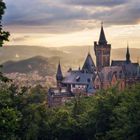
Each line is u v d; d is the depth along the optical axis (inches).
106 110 3518.7
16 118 982.4
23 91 3112.7
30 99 3383.4
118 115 3002.0
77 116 4333.2
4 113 973.2
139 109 2687.0
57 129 3799.2
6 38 970.7
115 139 2839.6
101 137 3353.8
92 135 3710.6
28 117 3132.4
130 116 2684.5
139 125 2618.1
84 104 4643.2
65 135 3838.6
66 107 5816.9
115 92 3735.2
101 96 3654.0
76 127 3811.5
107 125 3521.2
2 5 971.3
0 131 969.5
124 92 3580.2
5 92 1220.5
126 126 2669.8
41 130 3713.1
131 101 2792.8
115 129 2866.6
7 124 961.5
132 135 2650.1
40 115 3619.6
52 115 4192.9
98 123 3563.0
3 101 1039.0
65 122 3860.7
